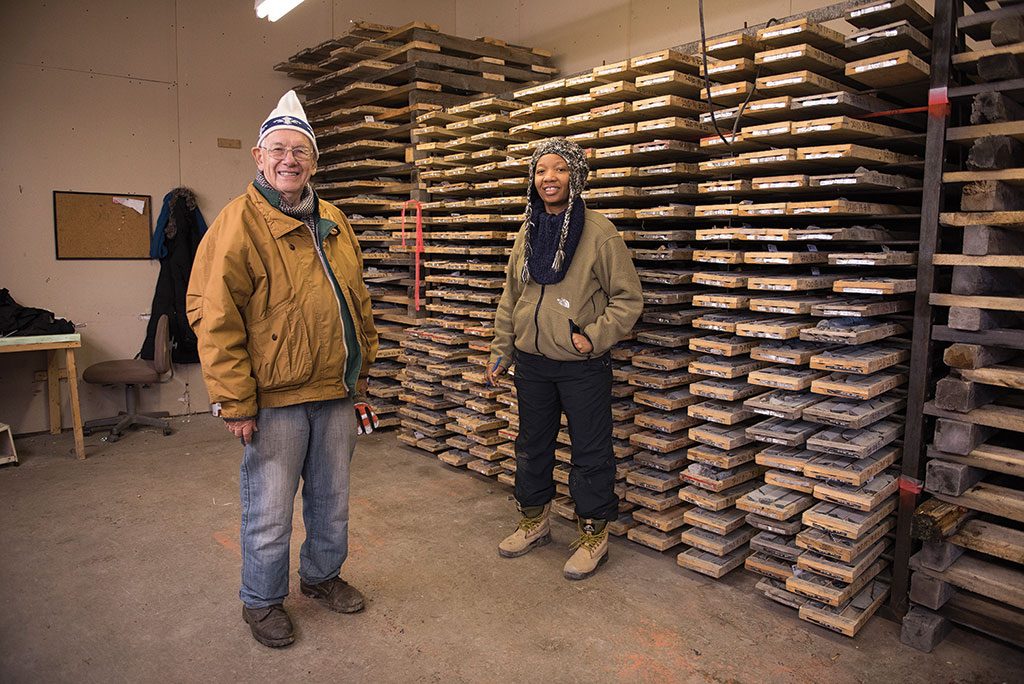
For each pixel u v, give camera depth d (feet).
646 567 9.59
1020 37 6.91
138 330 17.42
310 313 7.41
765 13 12.53
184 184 17.72
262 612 7.82
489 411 12.93
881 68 7.77
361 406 8.54
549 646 7.73
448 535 10.59
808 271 10.00
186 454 14.60
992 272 7.66
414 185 15.16
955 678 7.19
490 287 13.20
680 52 9.80
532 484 9.78
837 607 8.01
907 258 8.15
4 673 7.18
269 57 18.70
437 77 15.16
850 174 8.14
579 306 8.75
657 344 10.41
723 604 8.62
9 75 15.34
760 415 9.84
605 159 10.63
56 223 16.11
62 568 9.47
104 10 16.35
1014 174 7.00
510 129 12.07
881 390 8.02
